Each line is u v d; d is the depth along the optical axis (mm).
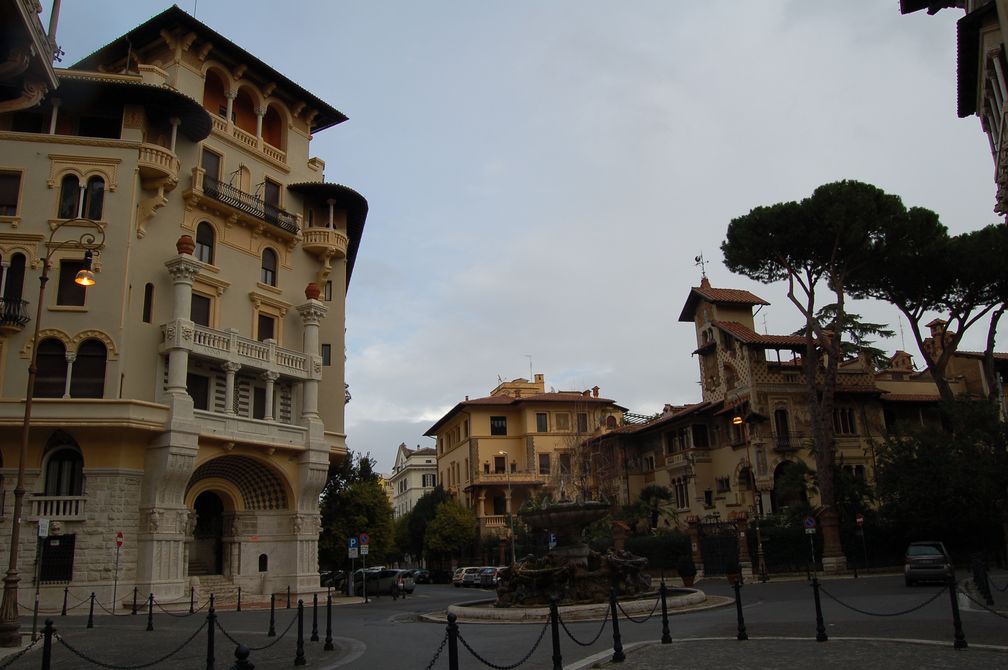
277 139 41844
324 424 39688
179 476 30594
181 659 15469
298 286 39938
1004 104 22891
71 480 30156
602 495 55812
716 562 42781
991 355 43406
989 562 39906
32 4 12922
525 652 14688
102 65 38344
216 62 37750
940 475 37750
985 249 40281
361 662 14320
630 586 23188
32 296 30281
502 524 69562
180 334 31516
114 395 29859
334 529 49031
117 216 31578
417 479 123312
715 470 54750
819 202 40688
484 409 73938
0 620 17375
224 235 36250
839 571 39156
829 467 41062
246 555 35281
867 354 52812
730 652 13039
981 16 22891
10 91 16312
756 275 45312
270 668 13938
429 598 40844
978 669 10289
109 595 28562
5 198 31203
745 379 51062
